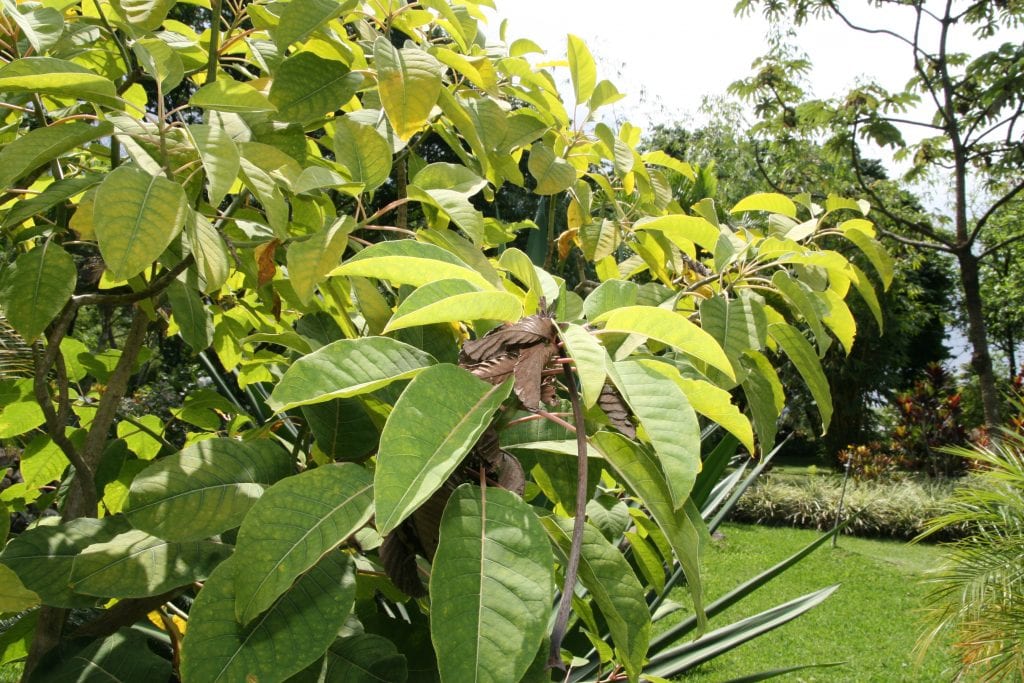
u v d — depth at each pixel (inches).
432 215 62.9
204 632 34.4
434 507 38.9
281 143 57.3
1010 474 183.2
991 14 360.5
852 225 71.9
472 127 57.6
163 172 40.7
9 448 89.8
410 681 50.8
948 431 593.0
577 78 79.8
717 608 103.5
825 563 398.6
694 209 79.5
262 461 44.6
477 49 70.7
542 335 38.4
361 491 37.0
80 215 48.4
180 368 320.8
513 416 42.5
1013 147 376.5
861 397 781.3
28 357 72.9
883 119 398.6
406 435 31.6
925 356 1111.6
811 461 854.5
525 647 30.0
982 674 165.0
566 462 51.5
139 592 39.1
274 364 76.2
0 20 49.6
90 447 54.5
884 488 545.6
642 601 42.0
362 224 51.2
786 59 445.1
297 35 49.1
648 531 61.4
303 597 37.0
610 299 44.7
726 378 59.1
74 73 40.1
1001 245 362.0
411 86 50.8
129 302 51.2
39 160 40.5
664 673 94.2
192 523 40.1
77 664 42.1
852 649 263.0
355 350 38.4
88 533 44.8
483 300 36.7
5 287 49.5
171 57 44.6
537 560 32.9
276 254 62.5
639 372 38.4
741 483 125.3
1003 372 964.6
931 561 410.0
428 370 34.6
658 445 34.7
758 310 62.4
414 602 62.7
